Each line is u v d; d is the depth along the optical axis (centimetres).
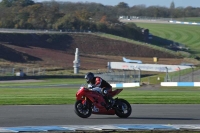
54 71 19550
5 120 3806
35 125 3544
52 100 5822
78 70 19100
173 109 4788
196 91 9525
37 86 12875
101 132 3183
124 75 13512
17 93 8306
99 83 3925
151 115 4250
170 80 12975
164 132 3228
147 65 16425
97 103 3900
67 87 12288
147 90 10306
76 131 3219
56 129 3306
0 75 16900
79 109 3912
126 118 4009
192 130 3322
